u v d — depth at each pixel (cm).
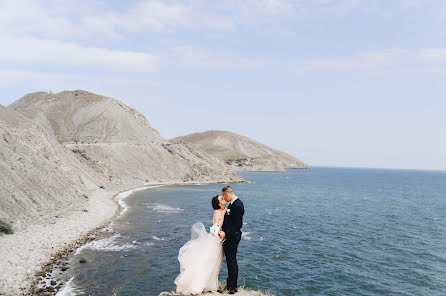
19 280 1664
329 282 2048
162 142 12550
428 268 2406
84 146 8656
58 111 12231
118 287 1766
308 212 5069
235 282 802
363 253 2759
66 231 2722
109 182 7350
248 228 3647
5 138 3622
